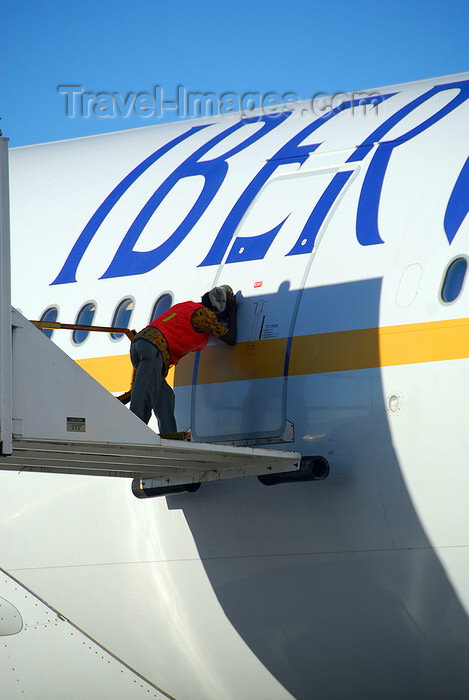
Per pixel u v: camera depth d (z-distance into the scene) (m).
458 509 21.23
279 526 24.03
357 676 24.17
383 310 22.95
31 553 29.03
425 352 22.02
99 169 32.62
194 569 25.83
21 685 29.62
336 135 27.38
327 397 23.38
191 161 30.23
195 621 26.19
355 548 22.88
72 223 31.20
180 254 27.69
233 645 25.83
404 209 23.86
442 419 21.53
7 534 29.52
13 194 33.62
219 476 24.58
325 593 23.61
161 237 28.55
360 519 22.67
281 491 23.97
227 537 25.00
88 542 27.83
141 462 23.62
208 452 21.70
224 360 25.50
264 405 24.44
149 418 24.52
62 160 34.22
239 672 26.20
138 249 28.83
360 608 23.17
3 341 19.00
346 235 24.52
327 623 23.88
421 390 21.92
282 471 23.11
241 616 25.27
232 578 25.11
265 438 24.23
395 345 22.52
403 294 22.78
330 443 23.14
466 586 21.36
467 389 21.27
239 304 25.64
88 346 28.58
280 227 26.03
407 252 23.17
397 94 28.25
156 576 26.56
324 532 23.30
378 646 23.36
